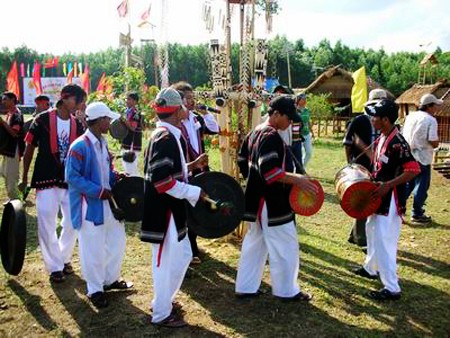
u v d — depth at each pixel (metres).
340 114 25.86
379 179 4.39
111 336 3.76
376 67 53.19
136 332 3.81
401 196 4.38
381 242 4.38
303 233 6.52
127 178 4.38
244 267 4.39
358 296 4.51
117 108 13.32
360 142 5.28
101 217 4.09
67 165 4.05
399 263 5.43
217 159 11.52
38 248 5.76
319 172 11.66
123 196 4.36
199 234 4.07
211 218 4.07
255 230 4.32
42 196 4.62
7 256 4.57
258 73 5.51
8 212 4.52
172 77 46.31
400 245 6.04
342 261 5.44
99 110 4.08
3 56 51.12
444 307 4.32
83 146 4.06
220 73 5.55
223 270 5.11
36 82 30.64
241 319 4.04
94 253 4.12
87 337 3.75
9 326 3.90
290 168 4.19
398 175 4.32
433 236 6.40
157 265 3.78
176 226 3.73
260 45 5.46
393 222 4.37
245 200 4.25
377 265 4.49
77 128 4.79
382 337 3.79
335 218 7.32
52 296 4.44
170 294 3.84
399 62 55.22
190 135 5.07
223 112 5.63
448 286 4.79
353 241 5.86
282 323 3.98
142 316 4.06
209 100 5.82
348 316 4.12
